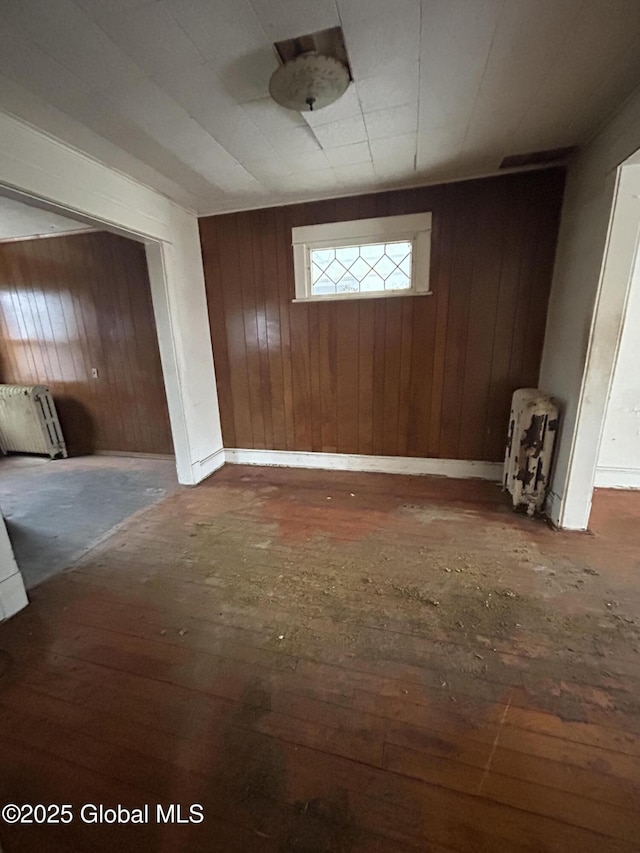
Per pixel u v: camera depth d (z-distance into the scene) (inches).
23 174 72.2
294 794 43.8
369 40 54.6
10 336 169.9
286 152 88.4
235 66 59.1
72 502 123.5
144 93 64.9
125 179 98.2
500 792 43.3
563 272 100.4
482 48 56.7
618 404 112.6
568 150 92.3
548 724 50.4
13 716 53.8
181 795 44.0
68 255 152.6
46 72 58.2
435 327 121.1
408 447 134.1
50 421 167.3
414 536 96.2
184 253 124.8
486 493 118.5
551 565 83.1
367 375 131.4
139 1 45.9
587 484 93.2
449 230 112.6
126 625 70.2
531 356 115.2
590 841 38.9
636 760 46.0
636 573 80.0
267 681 58.1
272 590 78.5
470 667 59.3
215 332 141.4
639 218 76.2
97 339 159.8
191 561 89.3
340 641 65.1
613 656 60.4
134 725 52.1
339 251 126.3
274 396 142.6
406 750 47.9
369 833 40.1
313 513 110.3
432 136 83.3
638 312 105.4
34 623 71.2
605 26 52.3
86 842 40.3
